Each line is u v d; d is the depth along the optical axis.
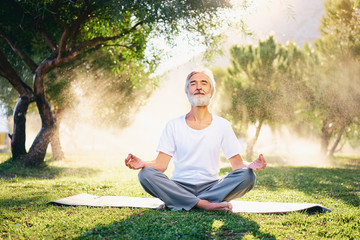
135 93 14.55
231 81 15.18
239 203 3.81
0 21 9.49
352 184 6.51
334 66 14.22
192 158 3.32
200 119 3.39
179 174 3.37
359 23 13.26
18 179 6.62
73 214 3.14
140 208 3.41
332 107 14.12
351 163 14.64
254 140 15.79
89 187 5.39
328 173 8.98
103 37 8.89
